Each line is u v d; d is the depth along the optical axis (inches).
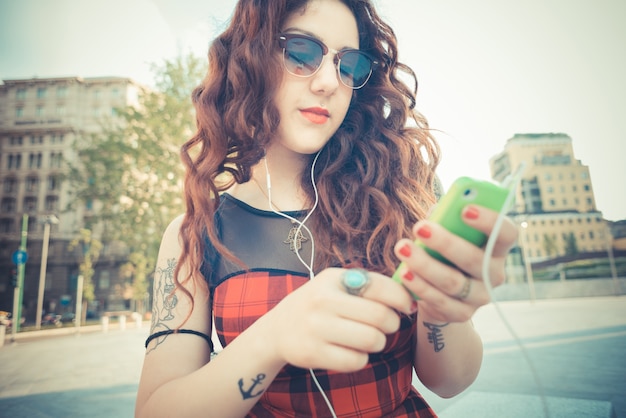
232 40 45.0
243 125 40.2
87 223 840.3
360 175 44.0
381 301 19.7
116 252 1429.6
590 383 193.0
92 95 1526.8
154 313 37.7
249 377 23.3
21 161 1488.7
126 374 270.4
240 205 41.5
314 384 32.7
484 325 476.4
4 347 495.5
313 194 41.7
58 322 1144.2
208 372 25.3
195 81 745.0
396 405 34.5
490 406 125.1
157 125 740.0
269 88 38.4
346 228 38.1
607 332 362.9
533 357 261.0
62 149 1481.3
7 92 1520.7
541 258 1620.3
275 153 43.9
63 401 203.6
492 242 18.2
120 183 818.8
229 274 36.8
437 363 35.0
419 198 45.9
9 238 1433.3
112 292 1402.6
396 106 50.7
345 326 19.3
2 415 182.9
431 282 19.1
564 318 532.7
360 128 47.8
